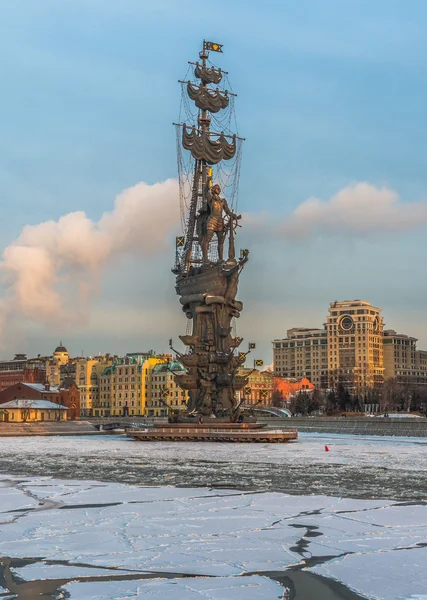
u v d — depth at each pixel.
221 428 119.31
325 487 47.50
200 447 97.31
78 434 163.12
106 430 171.38
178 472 58.69
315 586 23.23
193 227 137.00
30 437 144.38
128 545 28.69
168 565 25.72
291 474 56.66
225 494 43.38
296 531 31.47
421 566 25.48
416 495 43.09
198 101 143.25
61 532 31.22
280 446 99.12
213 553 27.42
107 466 64.88
